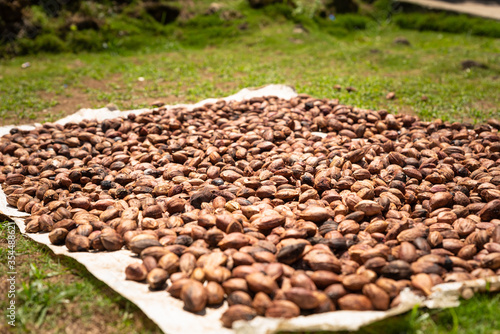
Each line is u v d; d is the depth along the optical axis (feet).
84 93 5.39
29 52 7.16
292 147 3.44
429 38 8.48
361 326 1.97
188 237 2.41
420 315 2.03
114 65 6.59
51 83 5.72
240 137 3.59
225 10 8.55
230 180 3.06
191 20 8.41
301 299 1.98
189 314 2.01
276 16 8.55
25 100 5.06
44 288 2.22
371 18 9.64
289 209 2.65
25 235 2.67
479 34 8.46
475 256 2.30
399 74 5.92
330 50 7.27
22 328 2.03
